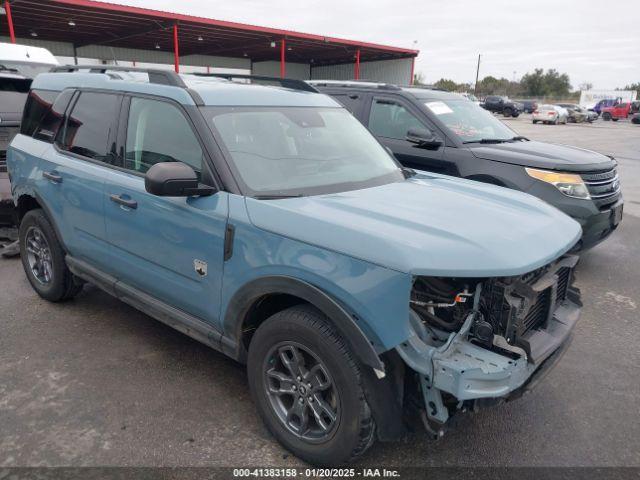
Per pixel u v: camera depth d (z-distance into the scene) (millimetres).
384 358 2387
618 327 4469
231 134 3076
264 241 2602
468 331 2393
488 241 2398
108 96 3730
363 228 2395
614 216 5551
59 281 4281
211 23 23656
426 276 2301
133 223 3307
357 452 2463
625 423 3104
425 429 2398
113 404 3109
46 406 3068
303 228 2498
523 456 2787
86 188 3656
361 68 38500
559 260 2916
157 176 2707
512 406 3240
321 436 2584
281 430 2732
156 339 3920
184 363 3596
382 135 6609
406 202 2887
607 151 19016
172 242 3068
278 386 2783
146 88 3441
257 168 2992
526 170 5512
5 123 5957
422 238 2348
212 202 2848
